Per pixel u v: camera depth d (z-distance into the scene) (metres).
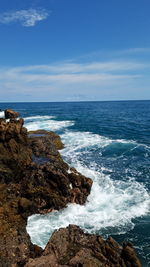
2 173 14.70
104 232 11.80
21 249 9.09
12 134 17.50
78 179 15.05
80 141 29.28
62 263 8.37
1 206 12.44
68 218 12.95
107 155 23.64
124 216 13.10
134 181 17.45
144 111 83.69
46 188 14.12
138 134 34.38
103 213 13.45
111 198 15.07
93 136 32.56
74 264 7.93
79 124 45.53
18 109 109.38
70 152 24.66
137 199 14.84
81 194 14.58
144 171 19.28
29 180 14.41
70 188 14.70
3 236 10.01
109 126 42.91
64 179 14.36
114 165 20.78
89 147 26.50
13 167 15.77
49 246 9.13
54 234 9.70
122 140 29.70
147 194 15.43
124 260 8.78
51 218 12.93
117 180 17.64
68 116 65.31
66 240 9.53
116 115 67.19
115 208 13.93
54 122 48.75
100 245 9.33
